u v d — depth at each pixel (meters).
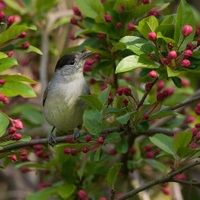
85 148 10.16
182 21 9.66
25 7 16.53
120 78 14.99
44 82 15.19
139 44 9.72
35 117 15.21
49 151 13.11
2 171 17.39
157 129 12.39
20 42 10.70
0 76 10.23
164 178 10.09
